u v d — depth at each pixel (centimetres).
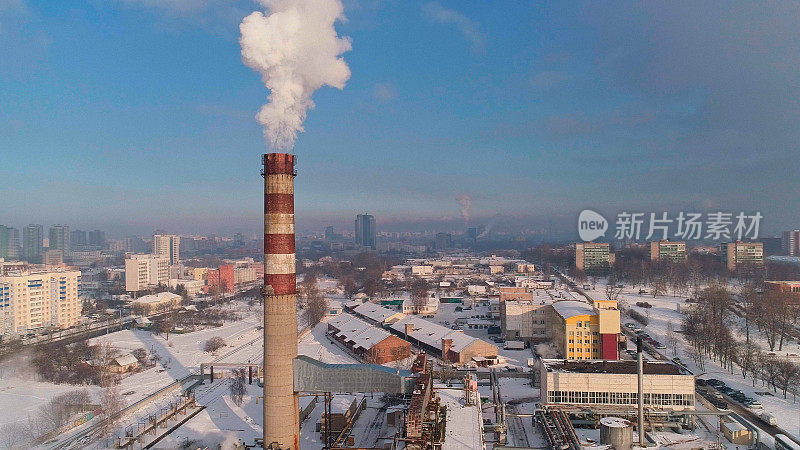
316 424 10588
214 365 14562
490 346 16588
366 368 8838
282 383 8894
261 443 9794
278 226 8938
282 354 8906
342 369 8862
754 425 10356
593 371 11075
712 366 15150
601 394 10781
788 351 16388
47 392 13212
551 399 10944
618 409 10581
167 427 10719
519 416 11200
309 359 9162
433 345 17750
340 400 12581
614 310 14812
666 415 10344
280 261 8938
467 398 10406
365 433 10419
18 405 12144
